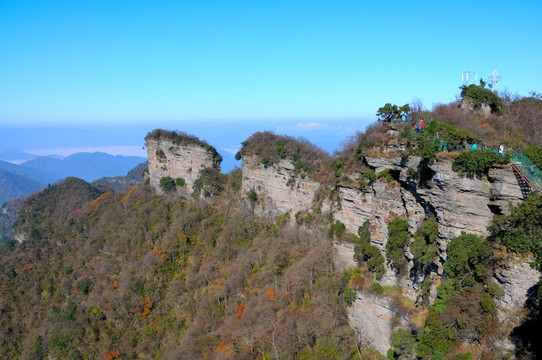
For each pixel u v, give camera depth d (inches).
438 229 1820.9
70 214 4512.8
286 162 3191.4
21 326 3602.4
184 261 3422.7
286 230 3120.1
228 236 3398.1
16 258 4106.8
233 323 2610.7
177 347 2677.2
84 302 3373.5
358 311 2145.7
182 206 4013.3
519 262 1493.6
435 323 1674.5
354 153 2474.2
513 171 1569.9
